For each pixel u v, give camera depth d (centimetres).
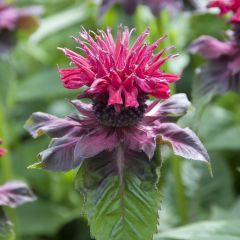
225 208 63
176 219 62
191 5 63
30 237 68
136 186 42
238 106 75
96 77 42
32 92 74
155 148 42
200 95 52
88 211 43
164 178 66
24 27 68
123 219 42
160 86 42
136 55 43
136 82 42
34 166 43
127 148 43
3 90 67
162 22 63
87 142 42
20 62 88
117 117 43
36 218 68
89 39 43
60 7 93
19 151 75
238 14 48
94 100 43
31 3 92
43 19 88
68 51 43
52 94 74
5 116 73
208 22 69
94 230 42
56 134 44
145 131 43
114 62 42
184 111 44
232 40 52
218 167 65
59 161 43
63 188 70
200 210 63
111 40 44
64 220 67
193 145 42
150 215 42
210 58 53
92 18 81
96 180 43
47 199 71
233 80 52
